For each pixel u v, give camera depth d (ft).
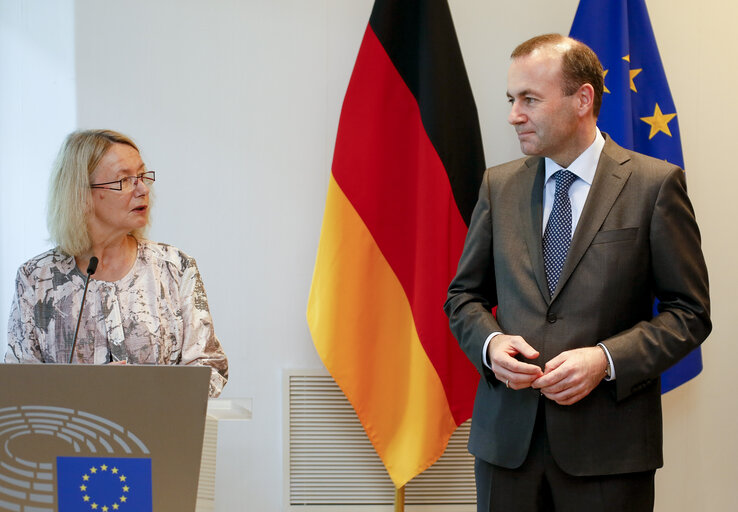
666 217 5.71
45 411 4.24
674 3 8.80
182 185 8.82
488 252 6.37
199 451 4.23
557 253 5.89
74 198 5.81
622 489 5.62
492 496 5.92
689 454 8.95
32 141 8.76
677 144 8.41
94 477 4.26
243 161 8.82
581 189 5.97
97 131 6.07
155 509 4.26
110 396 4.21
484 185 6.48
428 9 8.10
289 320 8.91
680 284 5.71
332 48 8.77
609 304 5.67
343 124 8.21
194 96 8.77
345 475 8.94
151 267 6.21
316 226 8.86
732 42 8.82
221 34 8.76
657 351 5.52
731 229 8.88
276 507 8.99
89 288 5.98
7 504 4.29
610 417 5.64
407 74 8.26
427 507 8.93
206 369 4.20
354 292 8.16
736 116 8.85
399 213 8.27
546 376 5.31
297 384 8.87
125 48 8.73
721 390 8.93
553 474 5.74
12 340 5.86
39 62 8.74
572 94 5.76
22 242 8.82
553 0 8.82
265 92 8.79
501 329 6.00
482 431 6.05
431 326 7.97
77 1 8.71
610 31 8.32
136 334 5.97
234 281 8.88
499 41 8.82
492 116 8.84
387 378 8.29
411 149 8.28
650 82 8.42
